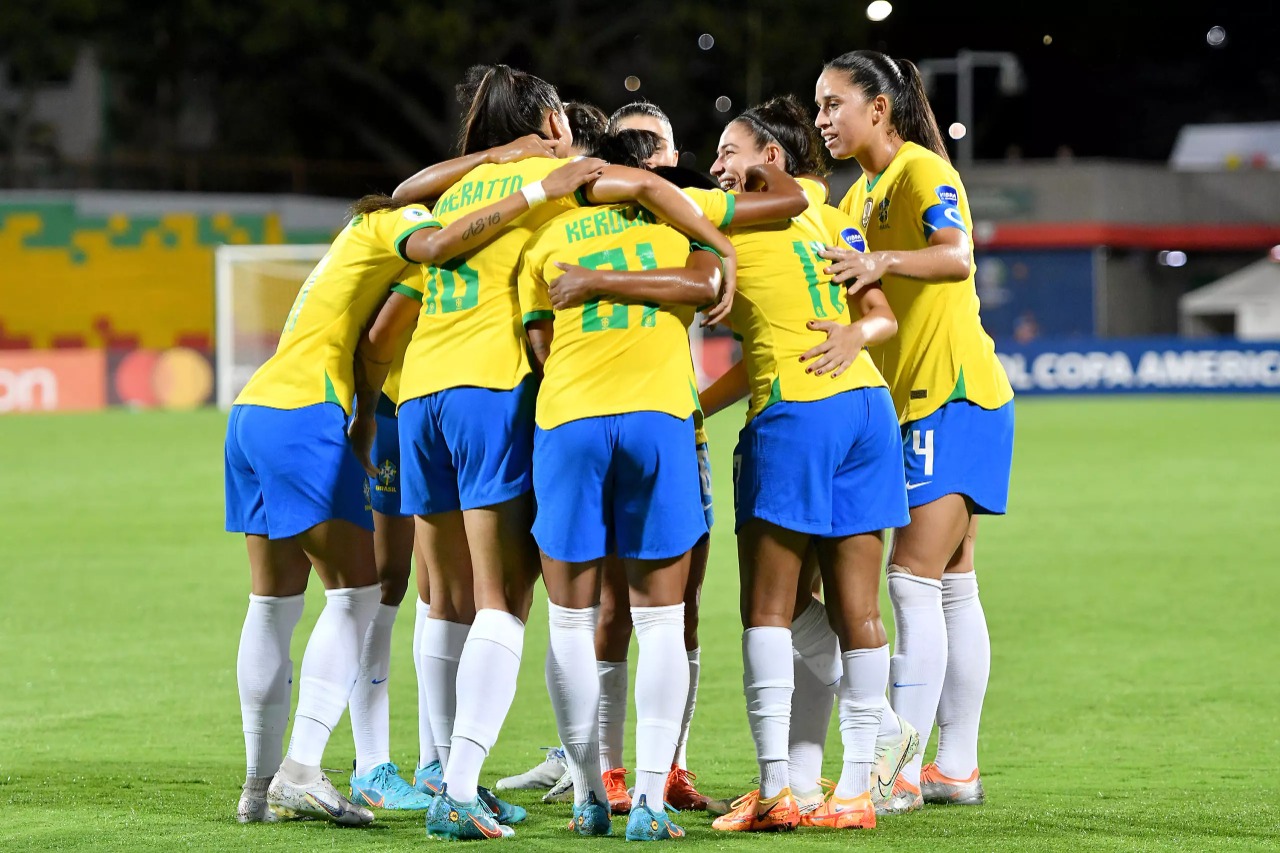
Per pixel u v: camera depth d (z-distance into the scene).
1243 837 14.69
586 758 15.02
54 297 119.88
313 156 137.38
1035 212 135.12
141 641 28.69
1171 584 35.09
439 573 16.19
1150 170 135.75
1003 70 117.31
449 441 15.33
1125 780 18.38
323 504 15.72
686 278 14.64
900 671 16.52
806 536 15.28
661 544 14.70
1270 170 137.38
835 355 15.11
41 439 76.31
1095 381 108.38
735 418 91.75
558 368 14.80
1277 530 44.09
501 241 15.34
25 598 33.66
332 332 15.95
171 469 62.53
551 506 14.79
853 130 17.17
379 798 16.77
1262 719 22.14
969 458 16.61
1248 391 106.88
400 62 123.94
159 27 124.00
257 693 15.71
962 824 15.50
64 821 15.52
